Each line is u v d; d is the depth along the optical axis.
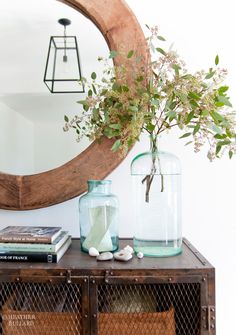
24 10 1.02
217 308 1.04
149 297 0.73
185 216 1.04
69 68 1.01
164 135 1.04
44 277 0.68
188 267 0.68
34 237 0.75
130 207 1.04
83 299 0.68
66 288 0.72
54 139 0.99
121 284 0.68
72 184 0.97
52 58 1.01
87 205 0.85
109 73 0.90
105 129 0.84
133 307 0.72
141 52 0.96
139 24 0.98
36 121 1.00
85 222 0.85
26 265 0.71
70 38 1.01
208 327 0.66
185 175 1.04
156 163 0.84
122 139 0.81
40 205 0.98
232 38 1.05
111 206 0.84
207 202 1.04
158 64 0.79
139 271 0.67
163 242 0.82
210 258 1.04
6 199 0.98
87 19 1.01
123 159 0.96
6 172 1.00
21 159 1.00
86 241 0.83
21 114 1.01
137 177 0.85
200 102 0.72
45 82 1.01
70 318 0.69
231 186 1.04
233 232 1.04
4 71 1.02
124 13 0.98
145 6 1.05
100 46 1.00
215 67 1.04
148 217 0.83
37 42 1.02
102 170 0.97
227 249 1.04
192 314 0.71
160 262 0.72
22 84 1.02
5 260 0.74
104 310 0.71
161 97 0.78
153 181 0.84
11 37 1.03
